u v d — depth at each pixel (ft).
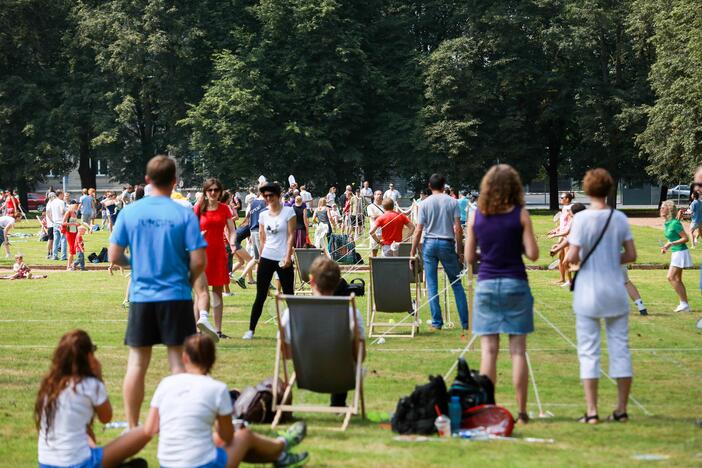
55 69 341.82
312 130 313.73
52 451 33.24
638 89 313.12
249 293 107.96
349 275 129.70
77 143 321.73
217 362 62.13
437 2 344.69
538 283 118.83
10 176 329.11
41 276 130.82
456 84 315.37
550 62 328.49
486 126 327.26
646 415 46.50
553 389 53.93
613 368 44.60
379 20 342.03
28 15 332.39
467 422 42.39
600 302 43.83
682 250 90.12
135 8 318.86
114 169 342.85
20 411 48.01
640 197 480.23
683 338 73.41
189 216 42.14
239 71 312.71
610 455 37.76
